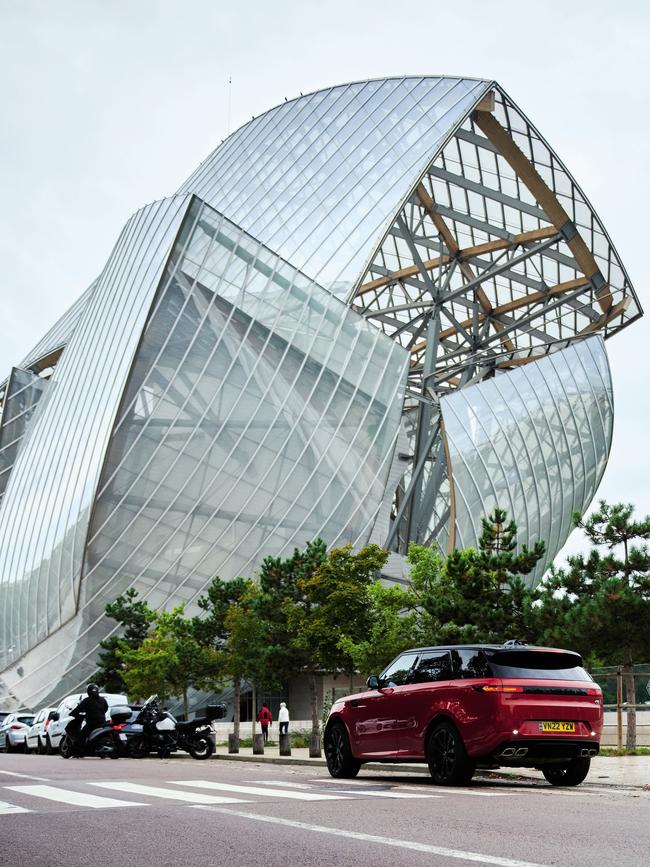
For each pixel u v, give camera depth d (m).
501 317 84.56
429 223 75.88
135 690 43.19
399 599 32.38
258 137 84.50
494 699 14.43
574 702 14.84
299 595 35.59
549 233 74.19
